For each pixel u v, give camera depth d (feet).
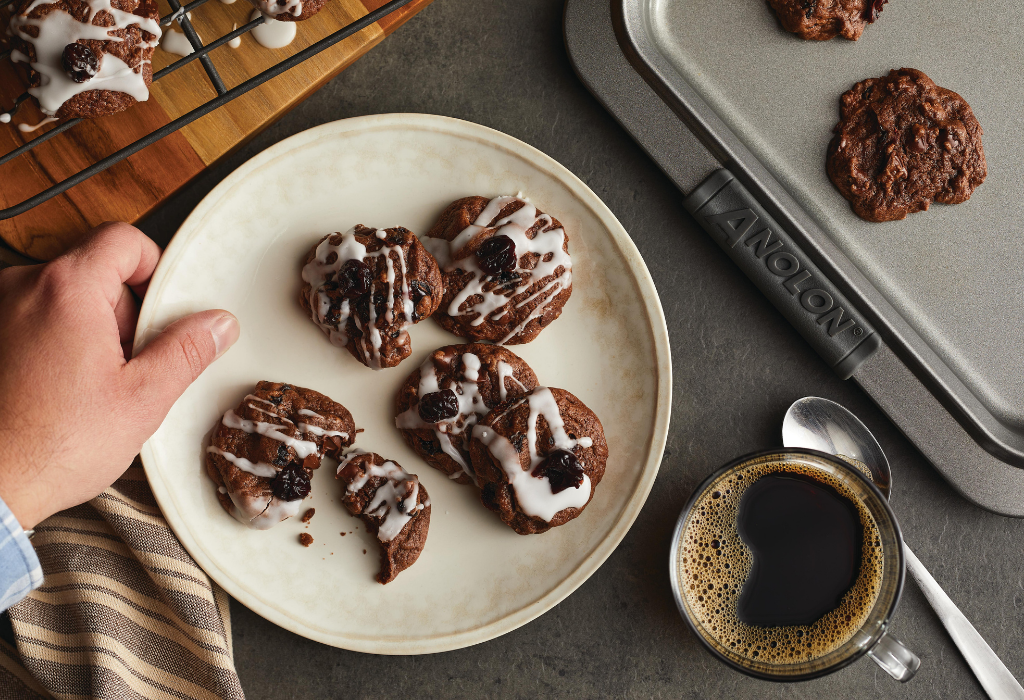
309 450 1.93
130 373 1.80
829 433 2.02
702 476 2.03
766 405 2.03
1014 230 2.04
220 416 1.95
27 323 1.77
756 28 2.04
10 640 1.97
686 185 1.99
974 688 2.02
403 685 2.00
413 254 1.93
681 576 1.96
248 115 1.94
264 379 1.96
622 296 1.98
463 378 1.95
